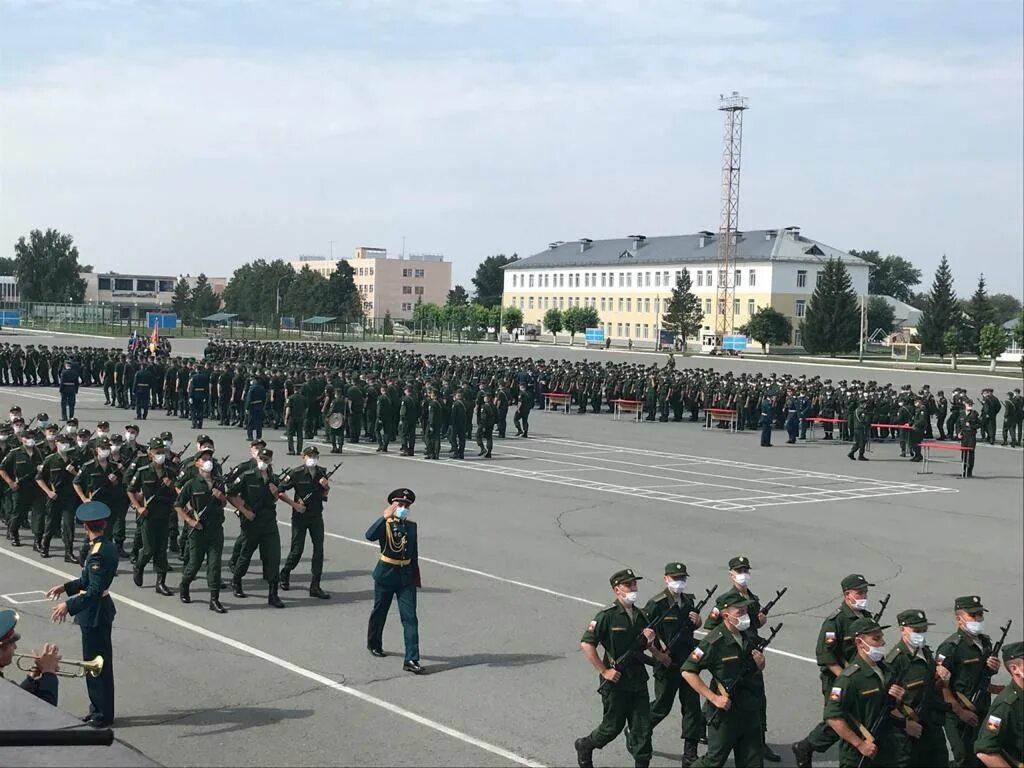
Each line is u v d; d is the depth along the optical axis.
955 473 31.12
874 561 18.28
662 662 8.92
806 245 120.00
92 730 5.52
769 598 15.51
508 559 17.31
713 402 43.28
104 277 187.00
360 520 20.39
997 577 17.31
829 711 7.93
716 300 120.38
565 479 26.97
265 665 11.52
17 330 113.50
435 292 185.88
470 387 35.59
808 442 38.91
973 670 8.62
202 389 35.78
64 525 16.19
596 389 48.28
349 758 8.95
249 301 150.62
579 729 9.81
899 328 132.00
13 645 7.97
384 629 13.05
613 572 16.66
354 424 33.75
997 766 7.29
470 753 9.13
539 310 146.00
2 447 17.55
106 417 38.22
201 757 8.91
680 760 9.40
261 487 14.02
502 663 11.80
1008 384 65.81
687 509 22.91
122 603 14.02
